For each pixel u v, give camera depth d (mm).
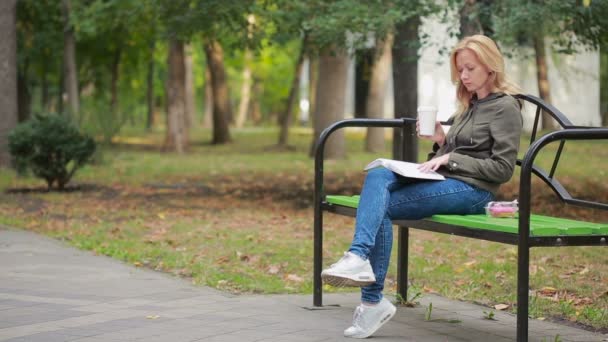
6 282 6633
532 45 12727
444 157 4961
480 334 5133
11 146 14977
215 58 32406
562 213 12492
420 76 26016
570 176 17812
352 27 11477
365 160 23094
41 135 14844
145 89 54000
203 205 13344
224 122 32750
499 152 4918
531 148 4184
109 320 5289
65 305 5754
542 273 7516
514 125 4945
